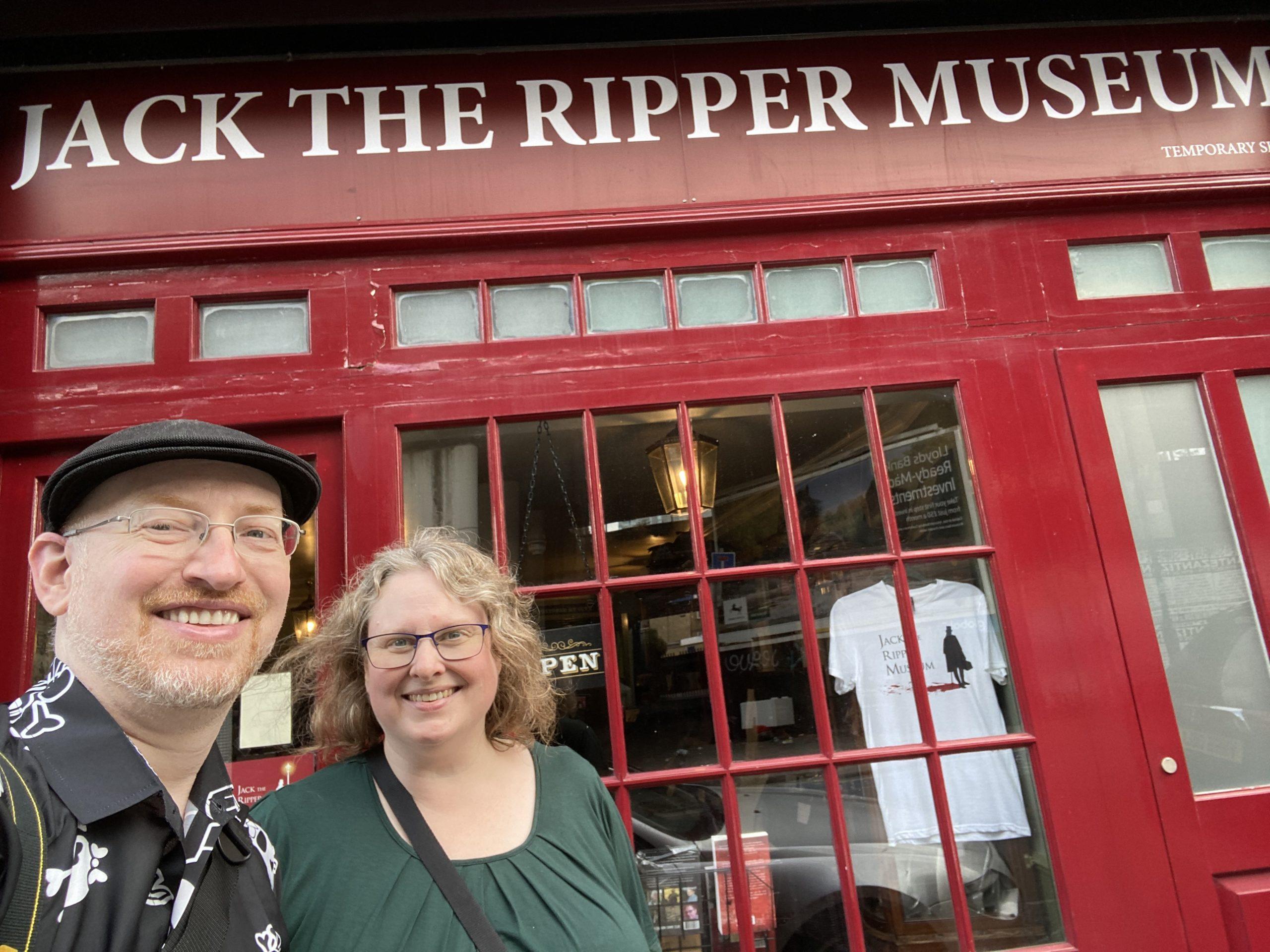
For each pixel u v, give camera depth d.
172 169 2.35
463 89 2.47
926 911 2.08
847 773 2.15
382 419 2.26
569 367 2.33
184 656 0.95
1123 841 2.11
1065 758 2.15
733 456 2.33
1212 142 2.58
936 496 2.33
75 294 2.28
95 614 0.94
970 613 2.27
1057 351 2.41
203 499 1.00
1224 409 2.40
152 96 2.39
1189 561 2.32
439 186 2.40
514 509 2.26
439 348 2.32
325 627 1.50
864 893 2.08
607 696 2.15
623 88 2.51
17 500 2.19
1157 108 2.60
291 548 1.17
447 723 1.32
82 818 0.85
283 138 2.39
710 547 2.26
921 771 2.15
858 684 2.20
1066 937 2.07
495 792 1.39
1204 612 2.29
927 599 2.27
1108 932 2.05
